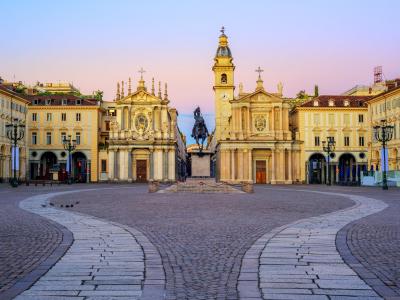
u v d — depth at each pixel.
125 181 109.50
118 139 110.50
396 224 20.95
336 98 114.62
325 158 112.12
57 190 58.41
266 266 12.12
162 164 111.25
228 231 18.59
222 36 128.88
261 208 30.03
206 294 9.61
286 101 112.12
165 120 112.69
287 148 110.94
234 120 112.12
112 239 16.36
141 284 10.35
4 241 16.03
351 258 13.06
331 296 9.45
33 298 9.27
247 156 110.94
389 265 12.23
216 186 54.66
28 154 110.06
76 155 112.69
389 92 90.31
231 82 126.56
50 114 111.56
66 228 19.33
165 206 31.44
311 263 12.46
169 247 14.87
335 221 22.11
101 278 10.84
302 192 56.34
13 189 61.47
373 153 99.50
